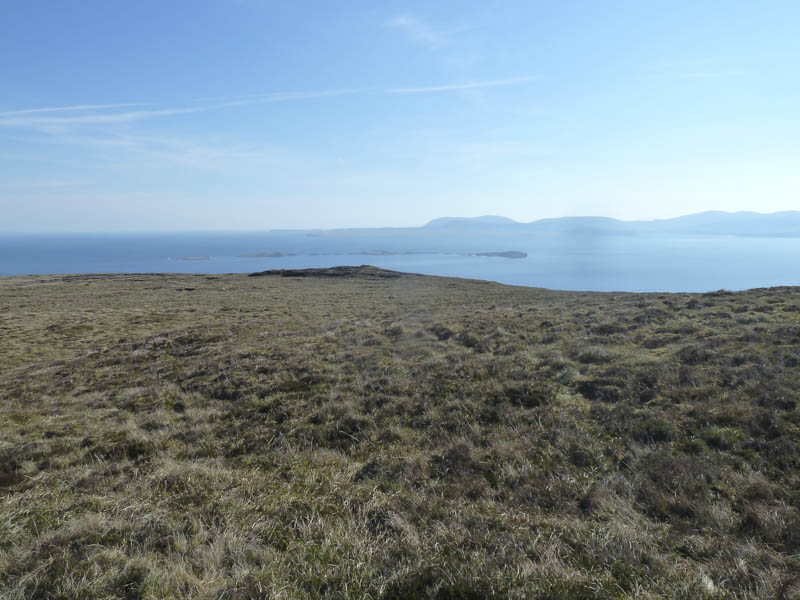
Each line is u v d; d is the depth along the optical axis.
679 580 4.09
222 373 14.34
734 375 9.66
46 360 23.34
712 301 19.84
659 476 6.38
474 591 3.93
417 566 4.30
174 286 63.25
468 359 13.59
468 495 6.33
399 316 28.41
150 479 6.82
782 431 7.08
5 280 73.50
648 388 9.79
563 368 11.89
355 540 4.88
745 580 4.12
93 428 10.39
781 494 5.72
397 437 8.81
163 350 20.70
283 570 4.35
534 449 7.57
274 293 53.84
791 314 15.27
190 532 5.19
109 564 4.45
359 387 11.68
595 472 6.72
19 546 4.81
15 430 10.45
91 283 67.19
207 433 9.70
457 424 9.08
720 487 6.00
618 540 4.83
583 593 3.91
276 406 10.97
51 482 7.18
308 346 17.31
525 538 4.86
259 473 7.29
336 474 6.99
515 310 24.69
